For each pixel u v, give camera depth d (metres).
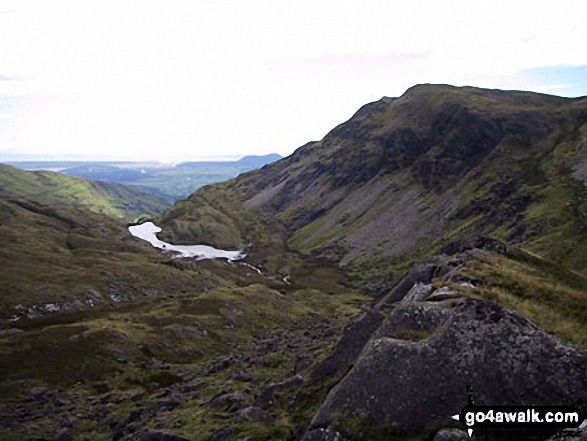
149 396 57.44
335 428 20.98
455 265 38.75
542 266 41.16
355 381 22.19
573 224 137.75
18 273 116.75
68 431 47.44
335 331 73.56
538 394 18.91
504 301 27.80
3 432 48.38
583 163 181.88
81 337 78.06
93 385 65.38
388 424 20.14
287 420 28.42
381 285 175.12
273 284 177.75
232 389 46.00
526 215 162.75
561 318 26.62
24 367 68.88
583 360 19.36
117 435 42.53
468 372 20.19
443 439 18.11
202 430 34.03
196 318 94.69
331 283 186.50
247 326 98.31
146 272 141.38
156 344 80.81
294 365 51.31
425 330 24.02
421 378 20.67
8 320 92.44
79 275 124.62
